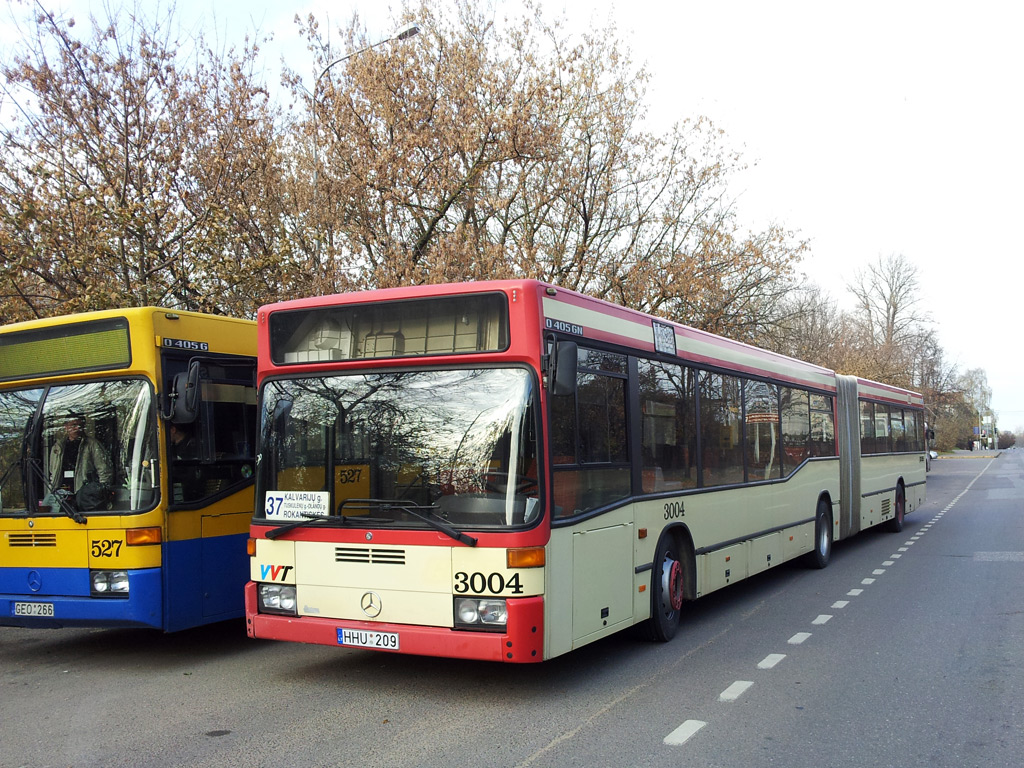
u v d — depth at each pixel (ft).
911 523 69.56
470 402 19.69
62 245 44.11
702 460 29.30
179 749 17.01
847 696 20.21
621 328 24.14
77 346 25.04
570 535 20.25
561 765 15.76
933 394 198.08
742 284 69.46
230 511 26.03
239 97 53.98
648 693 20.58
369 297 20.83
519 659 18.34
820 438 44.24
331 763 16.02
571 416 20.93
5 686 22.72
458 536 18.80
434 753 16.49
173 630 23.81
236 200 52.49
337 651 25.89
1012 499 95.86
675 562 26.84
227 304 48.47
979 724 18.07
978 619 29.32
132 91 50.11
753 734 17.47
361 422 20.45
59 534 24.21
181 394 23.36
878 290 215.92
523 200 61.77
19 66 48.16
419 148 56.90
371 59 56.34
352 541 20.03
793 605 32.71
